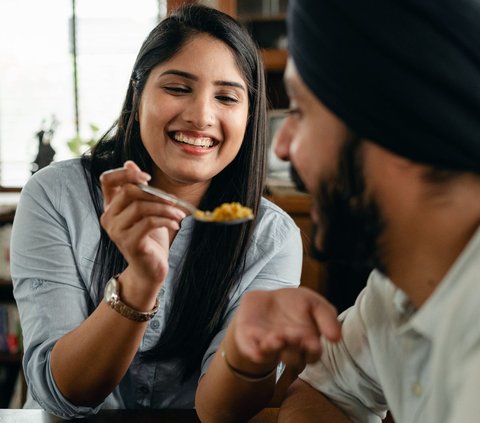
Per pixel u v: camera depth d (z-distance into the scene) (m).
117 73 3.41
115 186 1.00
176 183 1.29
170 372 1.30
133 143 1.30
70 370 1.07
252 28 3.15
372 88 0.56
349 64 0.57
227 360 0.93
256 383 0.92
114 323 1.04
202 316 1.28
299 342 0.78
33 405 1.29
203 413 0.99
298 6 0.62
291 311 0.81
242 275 1.33
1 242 2.77
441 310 0.59
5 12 3.36
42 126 3.23
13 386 2.84
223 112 1.19
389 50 0.55
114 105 3.43
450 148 0.54
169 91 1.17
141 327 1.06
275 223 1.38
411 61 0.54
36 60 3.39
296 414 0.95
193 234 1.29
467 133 0.54
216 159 1.22
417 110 0.54
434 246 0.60
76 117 3.43
